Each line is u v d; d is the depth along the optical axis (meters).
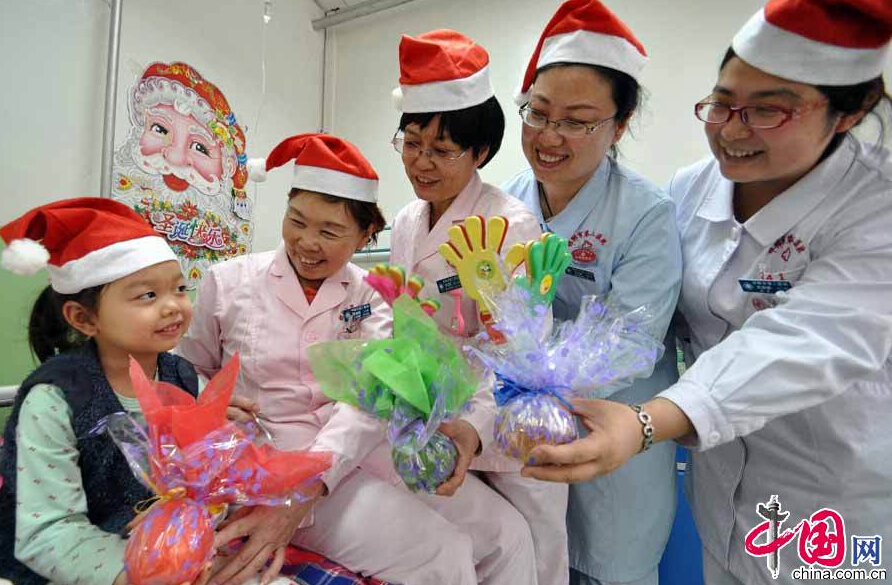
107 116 1.51
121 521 0.71
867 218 0.79
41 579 0.68
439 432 0.74
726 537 1.01
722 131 0.78
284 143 1.08
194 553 0.57
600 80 0.89
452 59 0.94
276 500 0.67
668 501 1.13
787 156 0.75
